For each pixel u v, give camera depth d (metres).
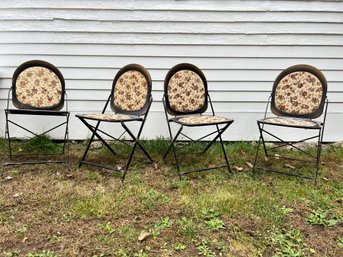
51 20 3.55
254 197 2.58
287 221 2.29
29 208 2.37
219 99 3.74
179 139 3.80
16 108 3.24
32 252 1.94
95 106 3.73
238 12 3.59
